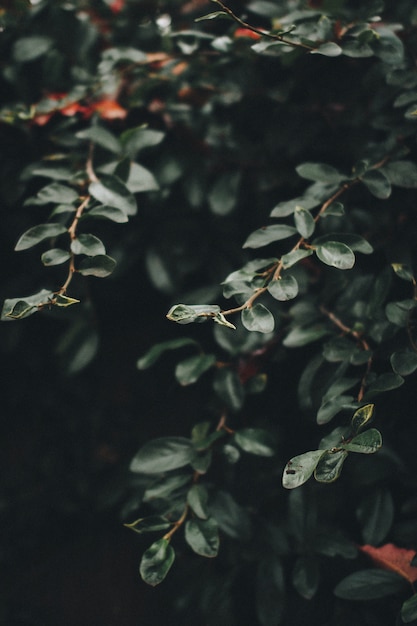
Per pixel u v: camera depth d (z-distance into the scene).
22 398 0.96
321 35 0.74
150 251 0.85
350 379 0.71
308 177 0.73
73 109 0.82
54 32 0.84
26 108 0.83
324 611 0.80
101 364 0.93
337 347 0.73
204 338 0.89
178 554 0.85
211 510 0.77
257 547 0.79
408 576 0.74
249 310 0.67
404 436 0.77
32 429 0.96
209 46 0.84
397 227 0.79
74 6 0.85
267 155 0.82
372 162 0.76
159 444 0.76
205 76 0.83
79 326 0.86
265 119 0.82
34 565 0.95
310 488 0.80
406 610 0.66
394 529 0.76
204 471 0.75
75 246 0.70
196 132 0.83
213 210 0.81
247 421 0.83
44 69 0.84
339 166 0.81
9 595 0.94
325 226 0.79
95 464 0.95
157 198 0.83
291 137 0.81
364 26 0.75
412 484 0.76
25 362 0.95
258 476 0.83
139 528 0.71
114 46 0.86
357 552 0.76
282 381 0.82
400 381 0.69
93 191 0.75
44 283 0.88
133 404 0.93
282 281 0.68
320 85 0.80
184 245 0.85
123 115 0.82
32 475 0.96
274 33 0.74
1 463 0.96
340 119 0.80
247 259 0.84
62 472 0.95
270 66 0.81
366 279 0.77
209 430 0.85
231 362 0.81
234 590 0.82
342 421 0.80
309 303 0.78
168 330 0.91
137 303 0.91
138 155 0.84
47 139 0.83
